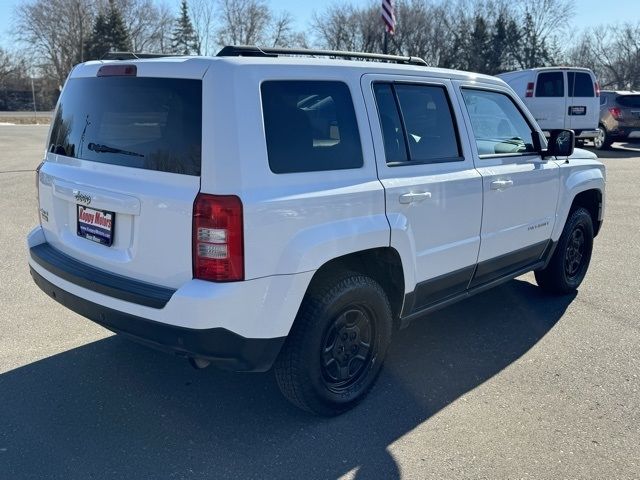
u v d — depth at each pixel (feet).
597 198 18.71
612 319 16.33
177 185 9.45
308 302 10.40
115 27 199.93
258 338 9.62
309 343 10.37
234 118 9.23
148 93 9.99
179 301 9.21
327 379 11.05
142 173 9.93
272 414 11.41
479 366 13.52
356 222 10.63
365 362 11.78
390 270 11.84
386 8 43.27
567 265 17.99
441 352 14.25
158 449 10.25
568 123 51.93
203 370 13.08
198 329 9.18
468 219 13.28
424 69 12.80
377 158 11.22
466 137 13.41
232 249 9.13
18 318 15.65
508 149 14.90
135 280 10.14
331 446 10.42
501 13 192.85
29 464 9.75
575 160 17.48
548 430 10.93
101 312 10.32
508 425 11.09
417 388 12.50
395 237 11.31
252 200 9.21
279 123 9.82
